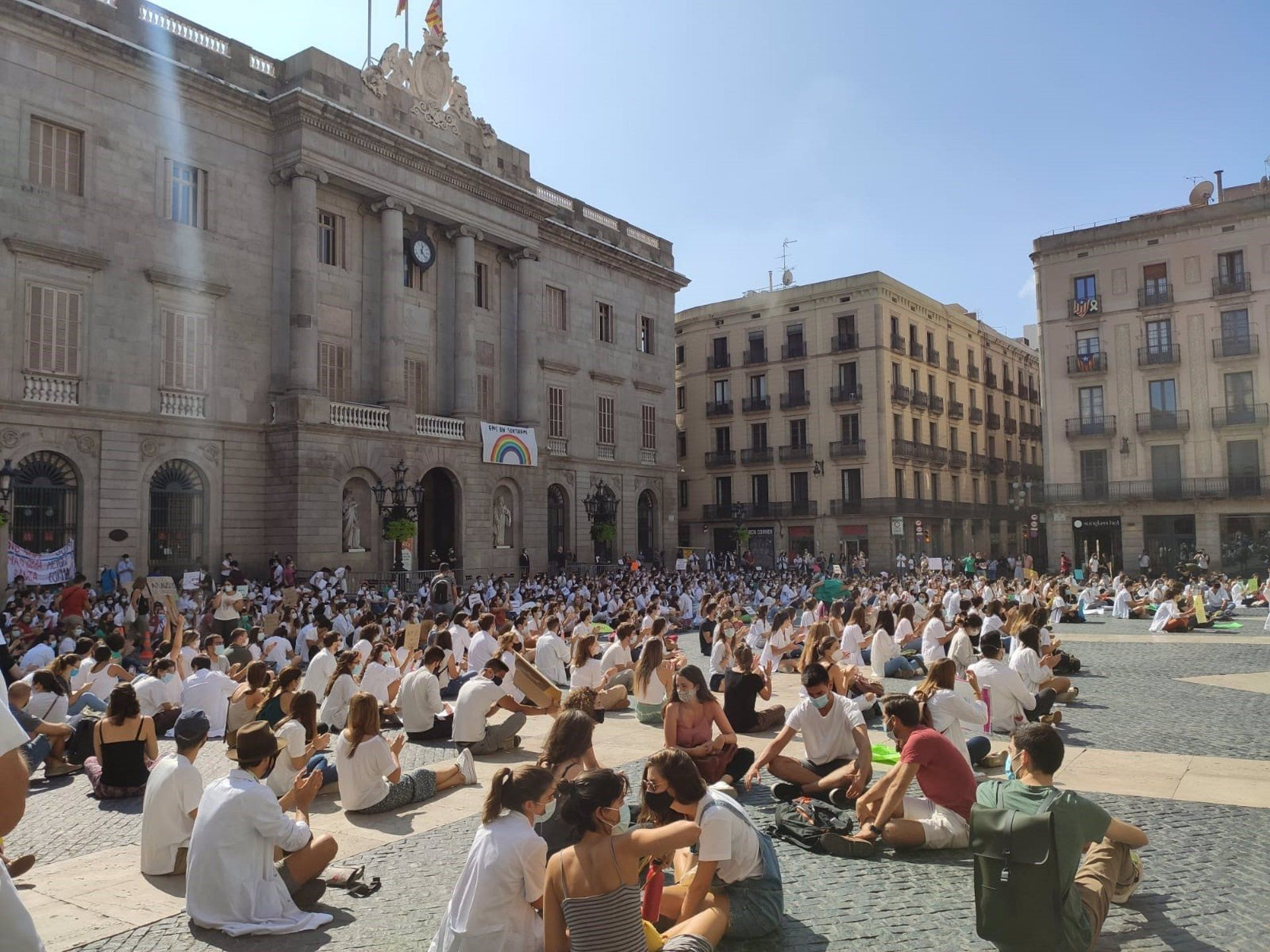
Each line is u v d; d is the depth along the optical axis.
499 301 43.50
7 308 26.48
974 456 70.69
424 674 13.05
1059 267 52.56
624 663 15.82
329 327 35.28
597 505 46.84
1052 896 4.99
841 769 8.89
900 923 6.28
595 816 4.84
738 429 64.44
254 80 33.44
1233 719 13.29
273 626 24.20
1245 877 7.02
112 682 14.00
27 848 8.64
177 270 30.55
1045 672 13.40
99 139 28.78
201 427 31.02
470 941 5.06
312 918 6.45
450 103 40.47
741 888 5.92
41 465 27.39
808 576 49.97
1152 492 49.00
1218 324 47.84
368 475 35.06
